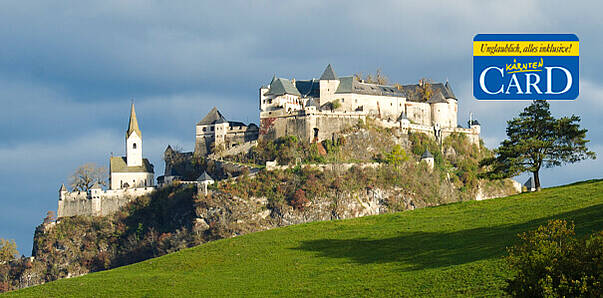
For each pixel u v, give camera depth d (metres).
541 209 97.94
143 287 88.88
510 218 96.56
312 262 91.94
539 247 56.12
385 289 76.19
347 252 94.38
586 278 52.81
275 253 98.38
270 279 87.06
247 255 99.31
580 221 85.62
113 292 87.88
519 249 59.03
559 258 55.06
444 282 74.31
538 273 55.16
